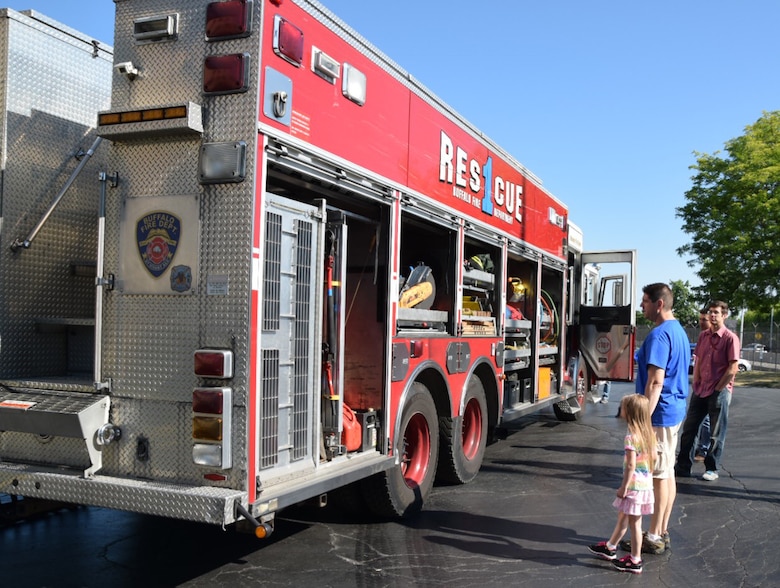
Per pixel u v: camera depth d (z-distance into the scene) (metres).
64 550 5.05
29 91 4.70
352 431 5.04
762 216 25.14
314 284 4.53
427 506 6.46
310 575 4.66
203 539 5.38
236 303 3.84
